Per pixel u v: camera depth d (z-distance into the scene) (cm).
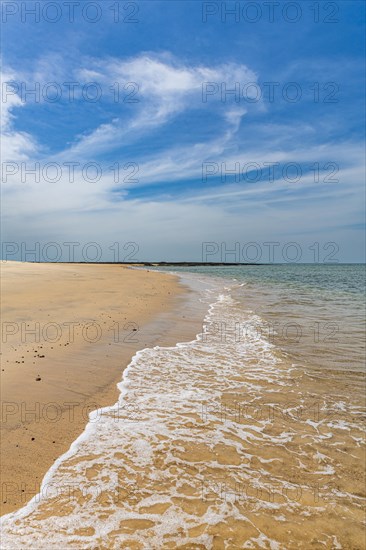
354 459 404
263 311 1441
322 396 583
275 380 652
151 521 293
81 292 1723
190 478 355
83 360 699
